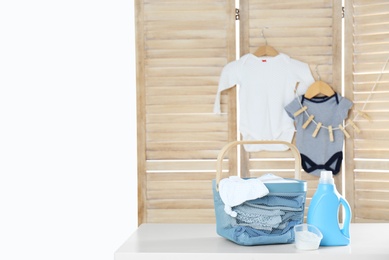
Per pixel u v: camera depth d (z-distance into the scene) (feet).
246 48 12.74
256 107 12.62
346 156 12.50
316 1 12.59
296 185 7.93
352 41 12.43
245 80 12.60
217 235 8.53
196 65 12.80
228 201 7.73
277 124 12.59
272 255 7.39
